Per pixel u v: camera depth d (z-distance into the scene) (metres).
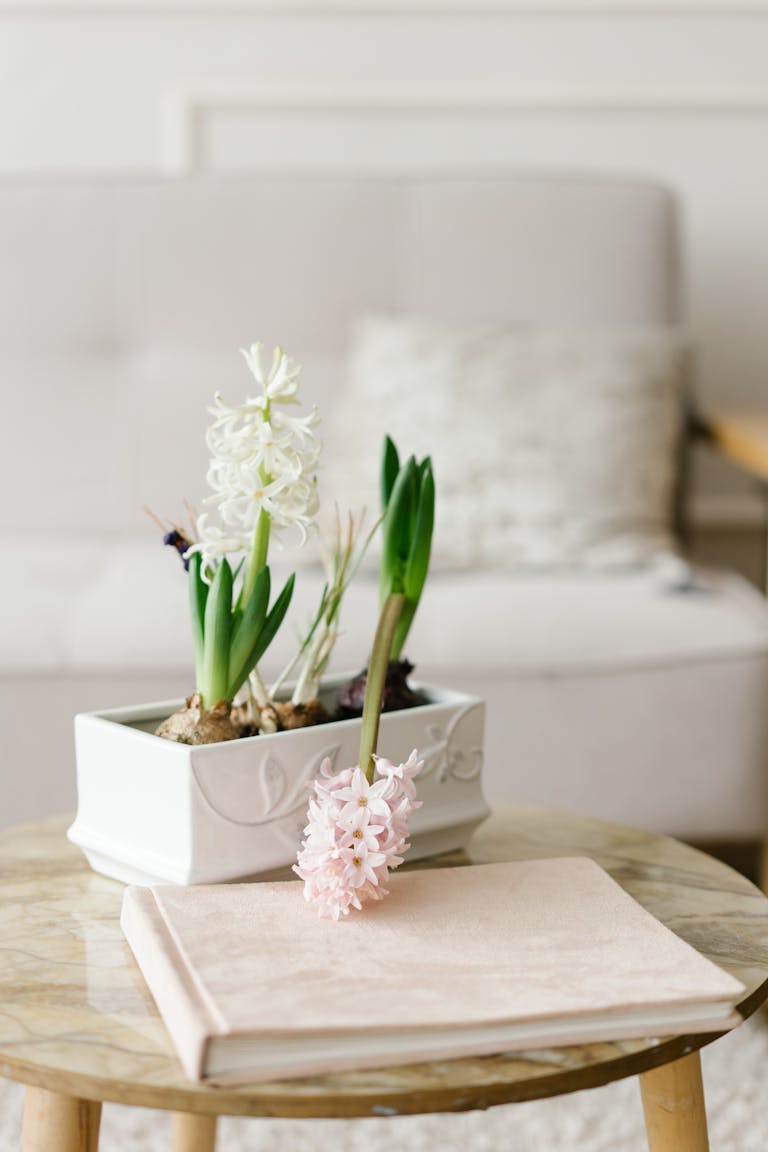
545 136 2.38
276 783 0.79
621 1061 0.60
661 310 2.09
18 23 2.32
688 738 1.55
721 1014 0.63
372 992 0.62
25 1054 0.61
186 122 2.34
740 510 2.45
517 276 2.08
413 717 0.85
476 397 1.87
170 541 0.85
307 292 2.07
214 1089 0.58
